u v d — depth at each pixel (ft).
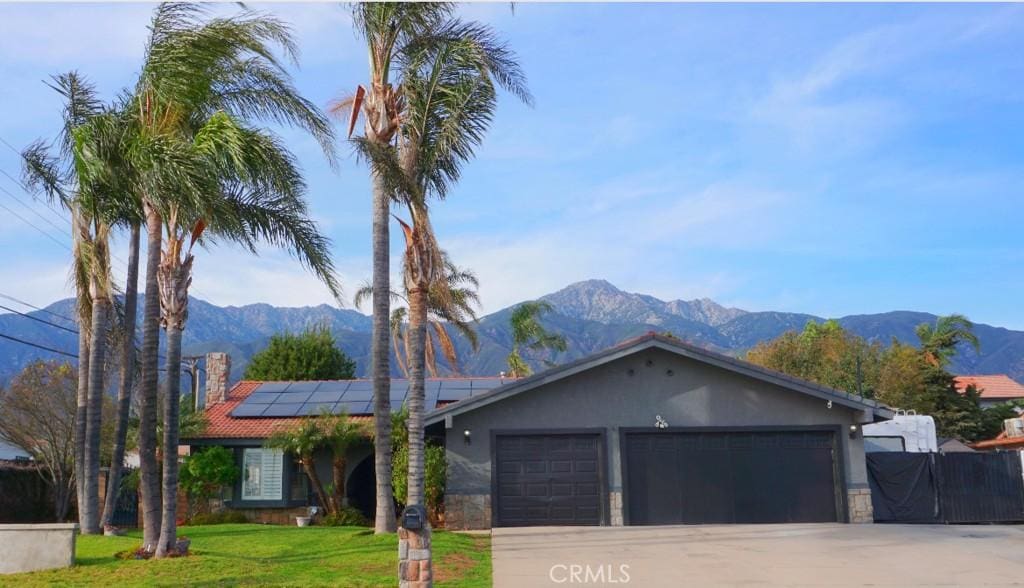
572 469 75.61
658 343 76.28
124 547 54.80
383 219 64.39
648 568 49.26
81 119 57.72
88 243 61.72
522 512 74.84
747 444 76.48
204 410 94.22
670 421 76.28
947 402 158.10
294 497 86.89
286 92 56.54
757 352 192.85
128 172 50.16
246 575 45.11
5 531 47.55
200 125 55.06
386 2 60.13
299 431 80.64
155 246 52.70
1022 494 78.74
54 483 100.27
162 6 49.49
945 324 180.55
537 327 154.30
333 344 164.86
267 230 56.18
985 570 48.93
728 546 58.80
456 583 43.98
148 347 52.31
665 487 75.56
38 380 103.50
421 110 59.98
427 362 120.37
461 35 61.77
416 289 56.75
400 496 74.13
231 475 82.33
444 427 77.41
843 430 76.48
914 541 61.52
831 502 75.97
